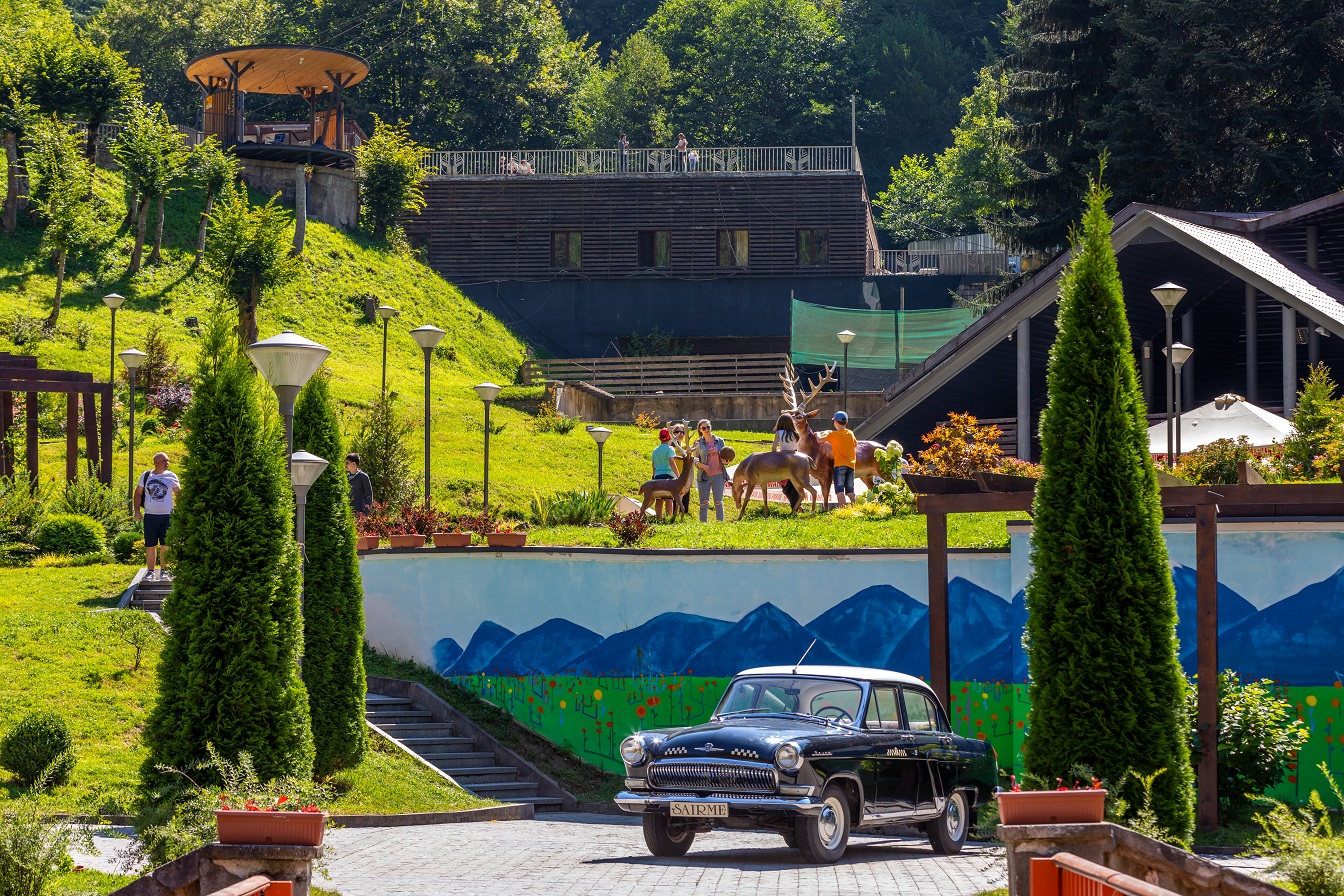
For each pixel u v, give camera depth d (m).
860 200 76.06
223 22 107.56
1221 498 19.03
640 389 68.94
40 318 54.81
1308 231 43.47
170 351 55.25
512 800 24.47
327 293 66.00
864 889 13.95
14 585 30.09
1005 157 88.94
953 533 28.73
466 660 28.19
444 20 101.06
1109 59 62.94
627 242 76.94
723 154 78.56
